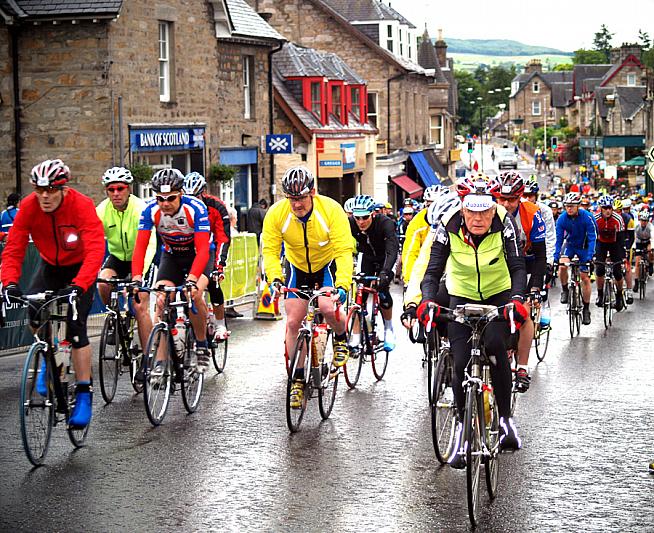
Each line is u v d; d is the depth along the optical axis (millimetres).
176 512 6430
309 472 7402
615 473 7426
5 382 10922
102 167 22219
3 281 7621
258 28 30203
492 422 6797
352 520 6297
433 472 7422
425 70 55594
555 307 19750
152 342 8742
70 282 8227
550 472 7449
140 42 23172
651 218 30406
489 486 6703
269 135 30297
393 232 11031
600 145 97000
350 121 40719
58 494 6801
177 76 24922
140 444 8211
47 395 7617
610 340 14836
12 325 12578
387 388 10891
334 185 37500
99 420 9102
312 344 8922
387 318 11383
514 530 6117
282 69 36062
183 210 9234
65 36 22172
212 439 8398
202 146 25875
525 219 9102
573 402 10109
